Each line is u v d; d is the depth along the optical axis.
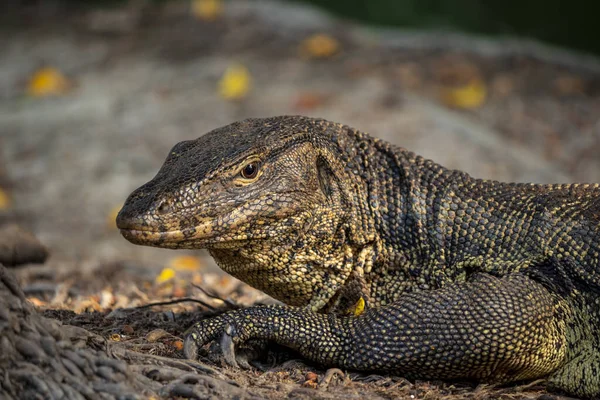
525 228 9.16
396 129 22.38
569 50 34.41
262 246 8.84
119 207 20.27
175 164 8.93
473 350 8.30
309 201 8.99
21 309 6.95
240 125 9.51
